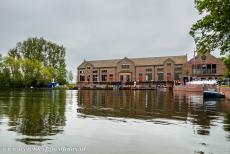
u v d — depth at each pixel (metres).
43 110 22.77
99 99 40.19
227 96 42.94
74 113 21.25
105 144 11.33
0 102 31.14
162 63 114.81
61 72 117.38
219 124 16.42
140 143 11.60
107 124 16.08
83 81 133.38
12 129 13.84
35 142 11.34
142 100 38.66
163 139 12.36
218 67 100.31
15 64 93.38
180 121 17.56
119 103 32.34
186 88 80.81
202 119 18.56
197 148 10.88
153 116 20.03
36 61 101.94
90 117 19.03
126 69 123.12
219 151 10.47
